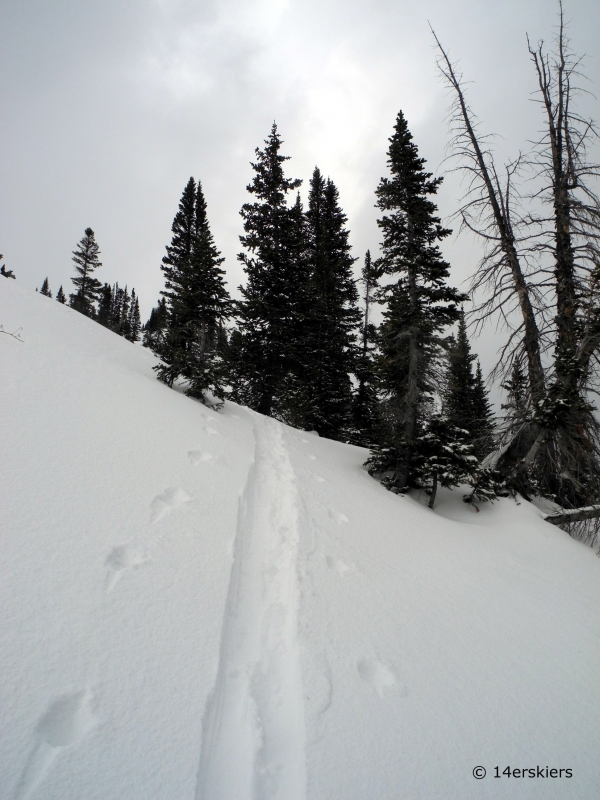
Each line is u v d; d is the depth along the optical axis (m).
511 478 11.02
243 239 15.12
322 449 12.16
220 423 8.65
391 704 2.63
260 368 14.79
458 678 3.10
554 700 3.16
